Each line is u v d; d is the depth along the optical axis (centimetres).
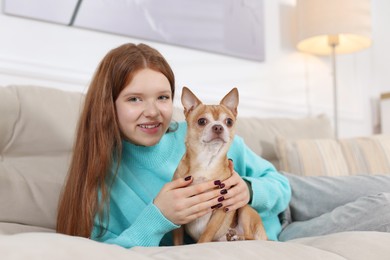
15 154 114
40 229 106
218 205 84
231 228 88
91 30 164
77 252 52
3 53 145
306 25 201
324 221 108
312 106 229
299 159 154
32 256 48
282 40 223
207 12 194
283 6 225
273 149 162
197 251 63
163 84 94
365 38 210
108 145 97
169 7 182
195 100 86
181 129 111
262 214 106
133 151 103
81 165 99
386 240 75
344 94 249
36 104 119
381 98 252
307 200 127
